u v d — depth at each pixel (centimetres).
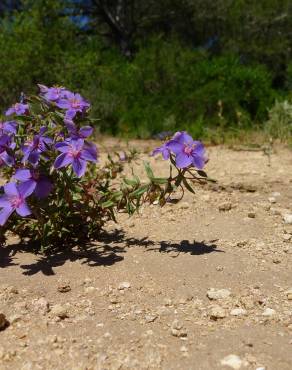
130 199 50
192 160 45
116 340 36
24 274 46
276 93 177
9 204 44
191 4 278
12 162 48
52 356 34
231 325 38
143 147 130
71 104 49
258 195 74
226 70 179
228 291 43
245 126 156
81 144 45
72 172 49
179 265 48
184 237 56
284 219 62
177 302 42
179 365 33
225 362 33
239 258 50
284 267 49
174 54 192
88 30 289
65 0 259
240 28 276
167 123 165
